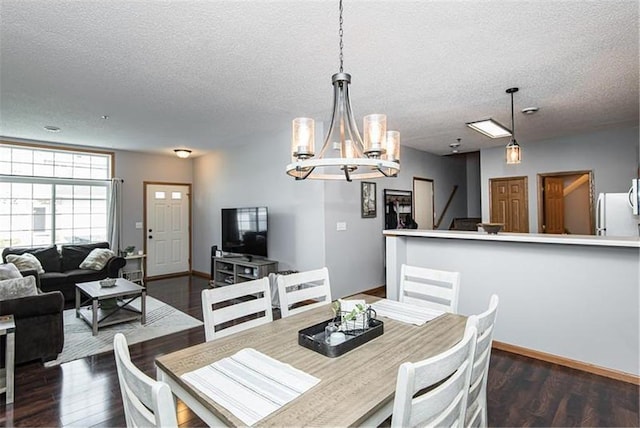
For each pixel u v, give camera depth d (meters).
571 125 4.72
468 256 3.32
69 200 5.82
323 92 3.35
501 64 2.74
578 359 2.73
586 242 2.52
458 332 1.70
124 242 6.29
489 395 2.36
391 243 3.69
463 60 2.66
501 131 3.95
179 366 1.35
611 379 2.56
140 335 3.54
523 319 3.00
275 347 1.53
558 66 2.79
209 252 6.78
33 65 2.72
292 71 2.86
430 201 6.94
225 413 1.04
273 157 5.25
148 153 6.62
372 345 1.55
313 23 2.13
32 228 5.47
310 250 4.72
